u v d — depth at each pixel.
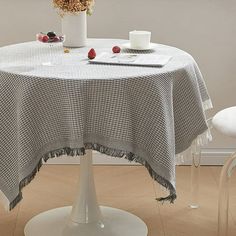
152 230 3.31
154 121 2.75
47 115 2.73
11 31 3.87
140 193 3.68
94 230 3.21
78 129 2.69
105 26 3.87
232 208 3.53
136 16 3.86
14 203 2.84
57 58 3.04
